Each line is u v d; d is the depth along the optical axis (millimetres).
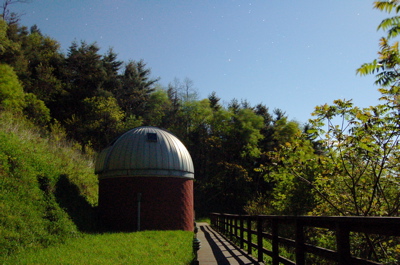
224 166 46969
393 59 8391
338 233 3422
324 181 11039
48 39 56406
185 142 50031
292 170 11273
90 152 31219
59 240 12883
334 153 10352
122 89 56844
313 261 11867
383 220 2643
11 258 9438
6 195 13273
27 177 15523
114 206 20078
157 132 21844
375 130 9062
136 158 20234
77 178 22266
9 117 22891
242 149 49062
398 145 8812
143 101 57875
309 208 16047
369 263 3002
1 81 31891
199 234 18000
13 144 17141
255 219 8617
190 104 51688
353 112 9703
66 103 48844
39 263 8688
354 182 9867
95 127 42031
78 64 52531
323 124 10102
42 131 28953
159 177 20422
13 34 47156
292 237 17797
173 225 20234
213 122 50188
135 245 12031
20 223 12016
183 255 9594
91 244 12359
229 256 9398
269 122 61094
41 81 46688
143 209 19859
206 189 47188
